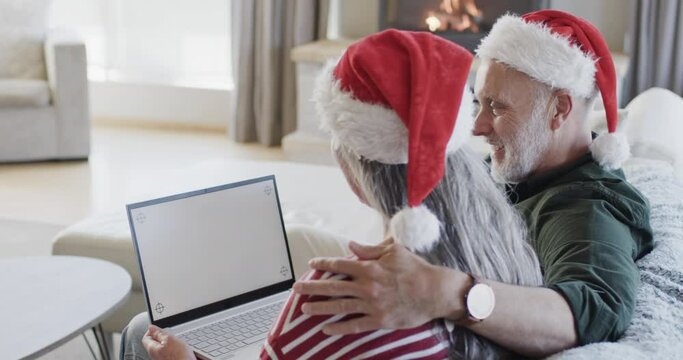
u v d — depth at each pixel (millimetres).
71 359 2629
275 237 1719
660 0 4445
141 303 2500
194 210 1653
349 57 1105
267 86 5211
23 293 2166
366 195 1144
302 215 2670
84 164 4820
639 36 4535
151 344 1396
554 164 1689
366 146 1090
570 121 1662
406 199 1110
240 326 1557
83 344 2727
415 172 1050
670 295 1468
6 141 4703
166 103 5707
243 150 5223
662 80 4531
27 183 4441
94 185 4438
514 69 1637
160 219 1617
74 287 2203
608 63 1656
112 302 2119
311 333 1074
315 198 2842
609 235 1459
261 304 1652
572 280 1337
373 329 1050
